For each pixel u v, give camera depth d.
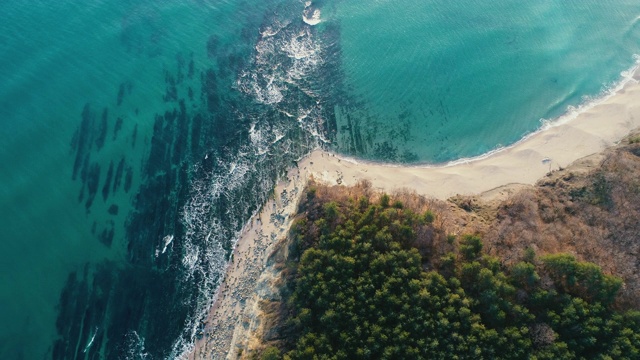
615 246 44.44
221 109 66.06
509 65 67.44
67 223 56.94
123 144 62.53
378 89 66.94
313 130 63.62
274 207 56.94
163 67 69.88
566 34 69.94
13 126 63.31
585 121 60.75
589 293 40.81
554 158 57.09
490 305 40.09
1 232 55.88
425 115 63.81
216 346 48.50
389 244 44.03
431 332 39.38
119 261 54.69
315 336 40.88
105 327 50.97
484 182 56.22
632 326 38.88
